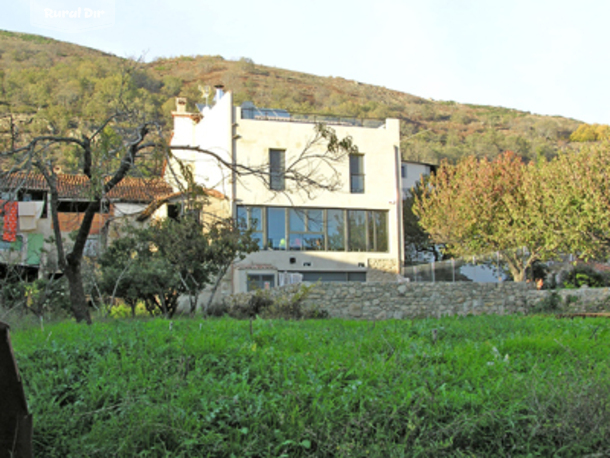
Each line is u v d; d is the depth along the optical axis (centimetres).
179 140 3438
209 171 3191
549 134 10000
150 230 2066
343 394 530
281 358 662
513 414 513
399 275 3159
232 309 2058
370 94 12494
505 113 12138
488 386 584
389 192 3247
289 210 3052
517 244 3048
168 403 492
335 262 3102
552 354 812
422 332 975
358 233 3191
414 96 13750
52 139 1040
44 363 637
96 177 1049
